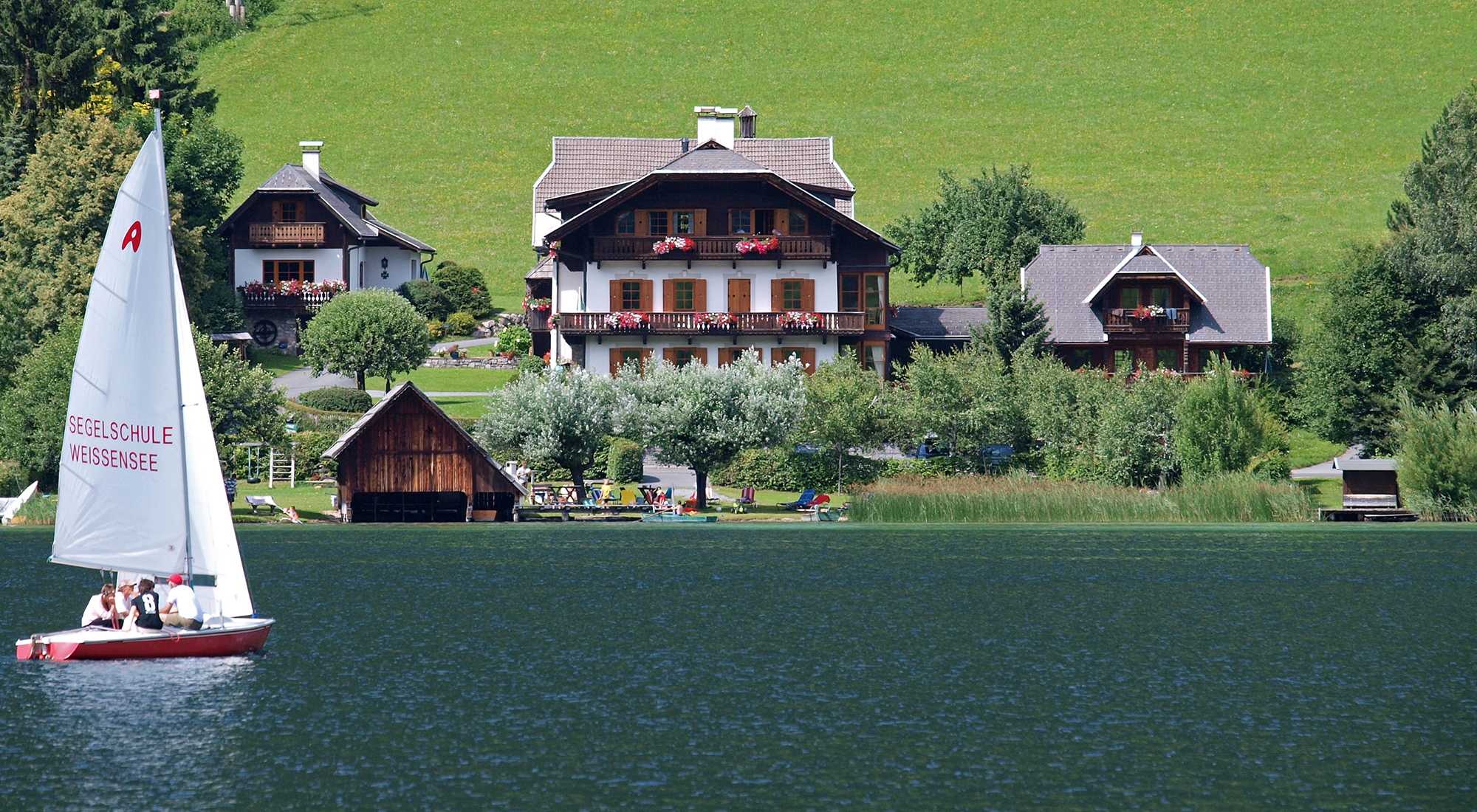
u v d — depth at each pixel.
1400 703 91.94
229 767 76.56
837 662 102.38
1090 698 92.62
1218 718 88.12
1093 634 113.19
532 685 94.38
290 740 81.12
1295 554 157.38
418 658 101.62
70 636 95.81
